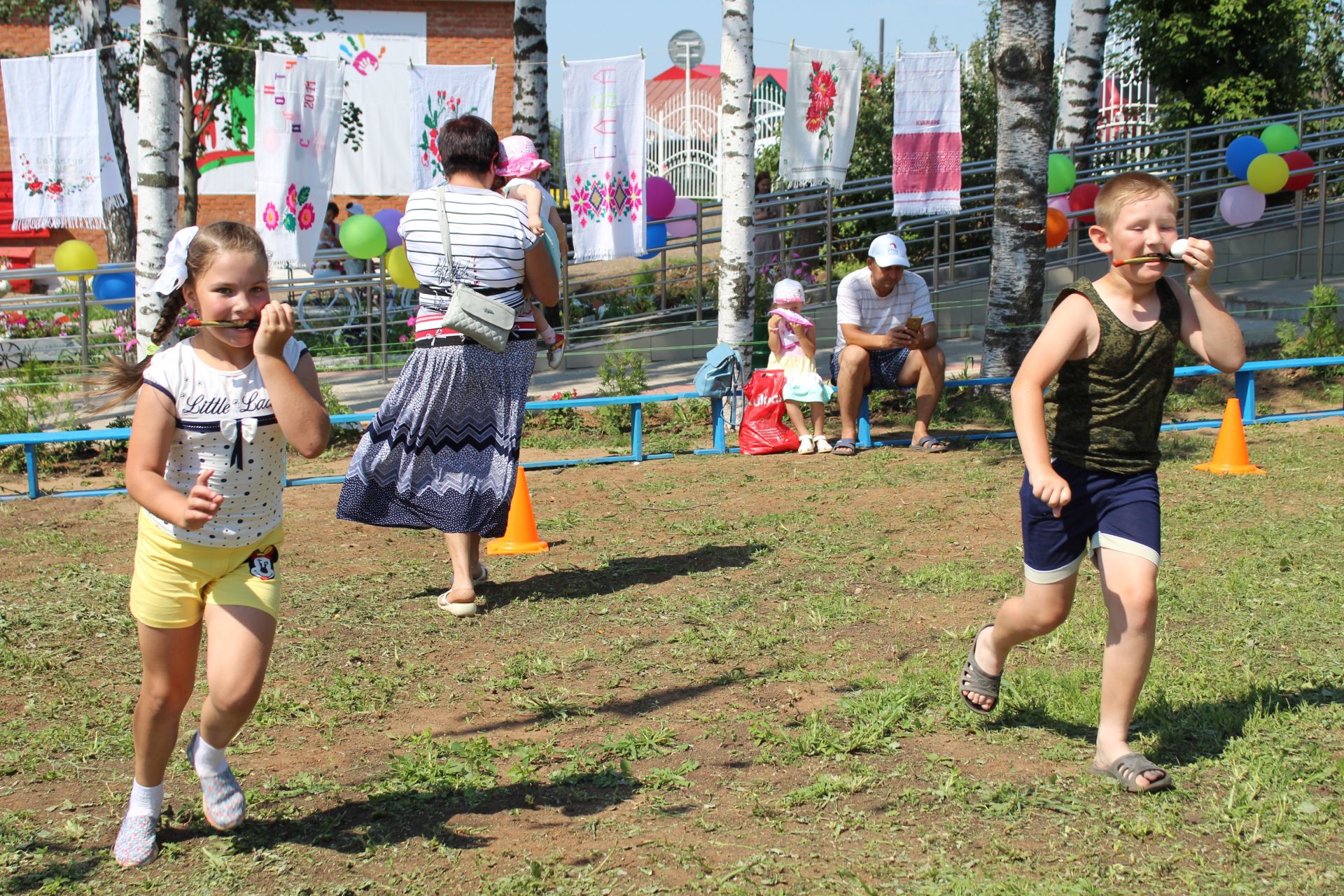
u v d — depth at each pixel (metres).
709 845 3.33
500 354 5.39
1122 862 3.17
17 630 5.41
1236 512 7.07
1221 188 15.98
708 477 8.67
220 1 17.14
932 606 5.52
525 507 6.77
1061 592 3.69
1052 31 10.36
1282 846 3.22
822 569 6.18
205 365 3.09
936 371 9.40
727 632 5.20
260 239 3.10
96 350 13.15
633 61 10.91
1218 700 4.23
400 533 7.27
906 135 10.91
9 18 18.84
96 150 10.25
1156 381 3.50
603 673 4.78
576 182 11.06
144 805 3.33
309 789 3.72
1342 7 20.80
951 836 3.34
